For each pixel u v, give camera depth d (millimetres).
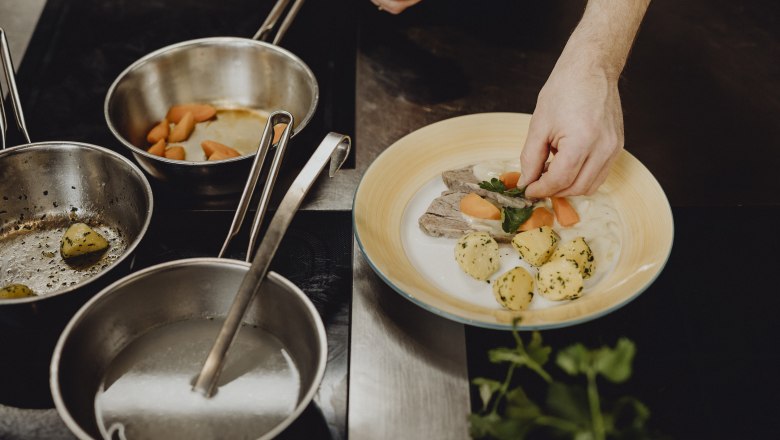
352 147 1466
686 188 1394
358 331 1102
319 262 1203
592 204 1285
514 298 1096
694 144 1496
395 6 1580
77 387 917
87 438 787
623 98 1601
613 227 1254
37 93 1611
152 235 1240
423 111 1538
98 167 1208
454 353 1073
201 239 1240
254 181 1078
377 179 1277
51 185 1235
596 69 1245
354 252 1221
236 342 1015
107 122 1300
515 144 1396
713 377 1059
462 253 1172
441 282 1177
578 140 1181
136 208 1197
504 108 1556
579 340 1093
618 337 1101
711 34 1793
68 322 1001
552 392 863
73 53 1732
